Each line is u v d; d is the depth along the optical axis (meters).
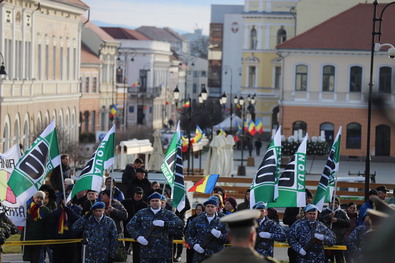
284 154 85.12
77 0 108.06
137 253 28.73
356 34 99.19
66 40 102.94
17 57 84.19
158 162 55.88
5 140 80.06
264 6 142.50
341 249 27.44
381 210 12.49
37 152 26.53
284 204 27.28
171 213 24.39
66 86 103.81
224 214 24.73
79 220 25.03
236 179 53.19
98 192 28.98
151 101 181.62
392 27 96.75
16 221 26.94
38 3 88.19
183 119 137.25
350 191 49.50
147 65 184.62
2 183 27.70
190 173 69.94
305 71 100.56
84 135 118.44
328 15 120.25
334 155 29.08
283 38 142.12
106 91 143.12
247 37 143.12
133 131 122.75
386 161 95.31
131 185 33.75
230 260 11.44
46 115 94.88
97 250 24.75
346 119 98.56
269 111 141.75
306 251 24.28
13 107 81.56
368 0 112.88
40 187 27.53
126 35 188.38
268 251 24.08
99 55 139.12
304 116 100.62
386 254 8.95
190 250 28.23
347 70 98.81
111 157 27.72
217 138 58.75
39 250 27.20
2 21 78.06
